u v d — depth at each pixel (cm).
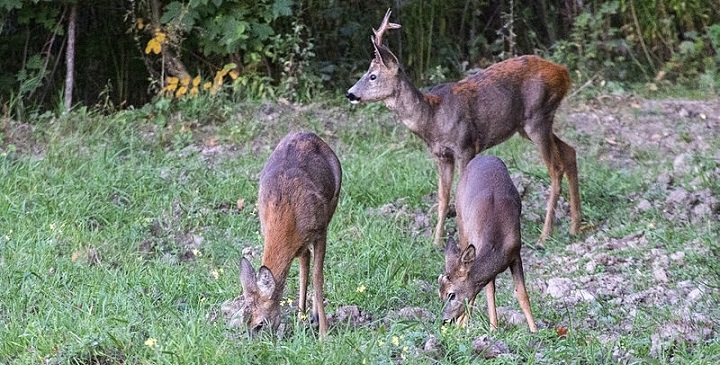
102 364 862
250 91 1778
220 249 1188
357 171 1457
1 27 1722
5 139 1595
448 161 1298
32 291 1023
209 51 1761
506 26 2009
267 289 896
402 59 2003
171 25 1731
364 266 1136
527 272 1181
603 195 1404
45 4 1752
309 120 1697
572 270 1165
